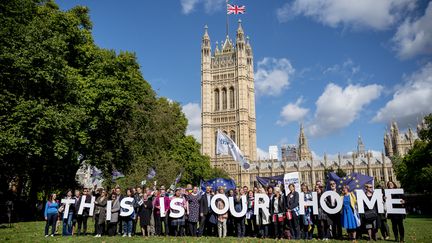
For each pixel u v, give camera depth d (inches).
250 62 7106.3
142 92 1797.5
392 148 6136.8
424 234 796.0
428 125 2381.9
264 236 762.2
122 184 1674.5
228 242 648.4
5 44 1087.6
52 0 1606.8
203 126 6619.1
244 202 765.3
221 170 4680.1
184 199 791.7
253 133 6840.6
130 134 1642.5
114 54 1660.9
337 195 708.7
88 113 1395.2
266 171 6441.9
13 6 1185.4
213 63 6924.2
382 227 723.4
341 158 6328.7
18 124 1048.2
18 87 1132.5
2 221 1285.7
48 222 789.2
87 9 1759.4
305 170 6338.6
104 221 799.7
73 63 1525.6
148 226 797.9
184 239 700.0
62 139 1181.1
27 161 1266.0
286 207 717.9
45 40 1163.9
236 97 6594.5
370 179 872.9
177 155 2561.5
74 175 1696.6
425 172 2327.8
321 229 750.5
